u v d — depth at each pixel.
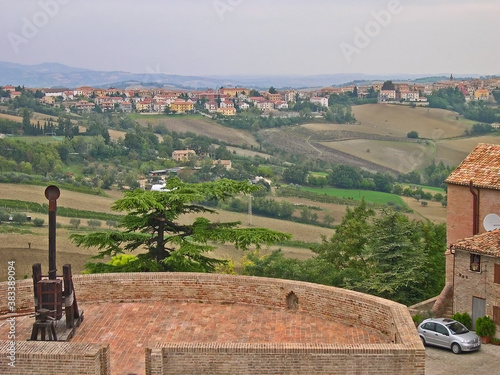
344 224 51.44
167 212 30.20
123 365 14.82
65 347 12.53
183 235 30.39
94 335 16.61
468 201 35.09
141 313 18.22
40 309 15.50
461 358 26.84
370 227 47.38
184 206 31.16
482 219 34.66
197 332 16.97
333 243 49.72
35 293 15.46
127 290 19.19
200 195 30.05
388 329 16.42
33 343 12.73
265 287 18.84
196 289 19.22
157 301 19.19
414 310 33.66
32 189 102.56
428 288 40.59
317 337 16.69
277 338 16.66
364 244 47.78
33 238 75.44
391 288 38.78
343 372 13.27
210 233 29.52
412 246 40.94
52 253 15.77
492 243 31.36
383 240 40.94
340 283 41.03
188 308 18.67
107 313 18.14
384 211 42.31
